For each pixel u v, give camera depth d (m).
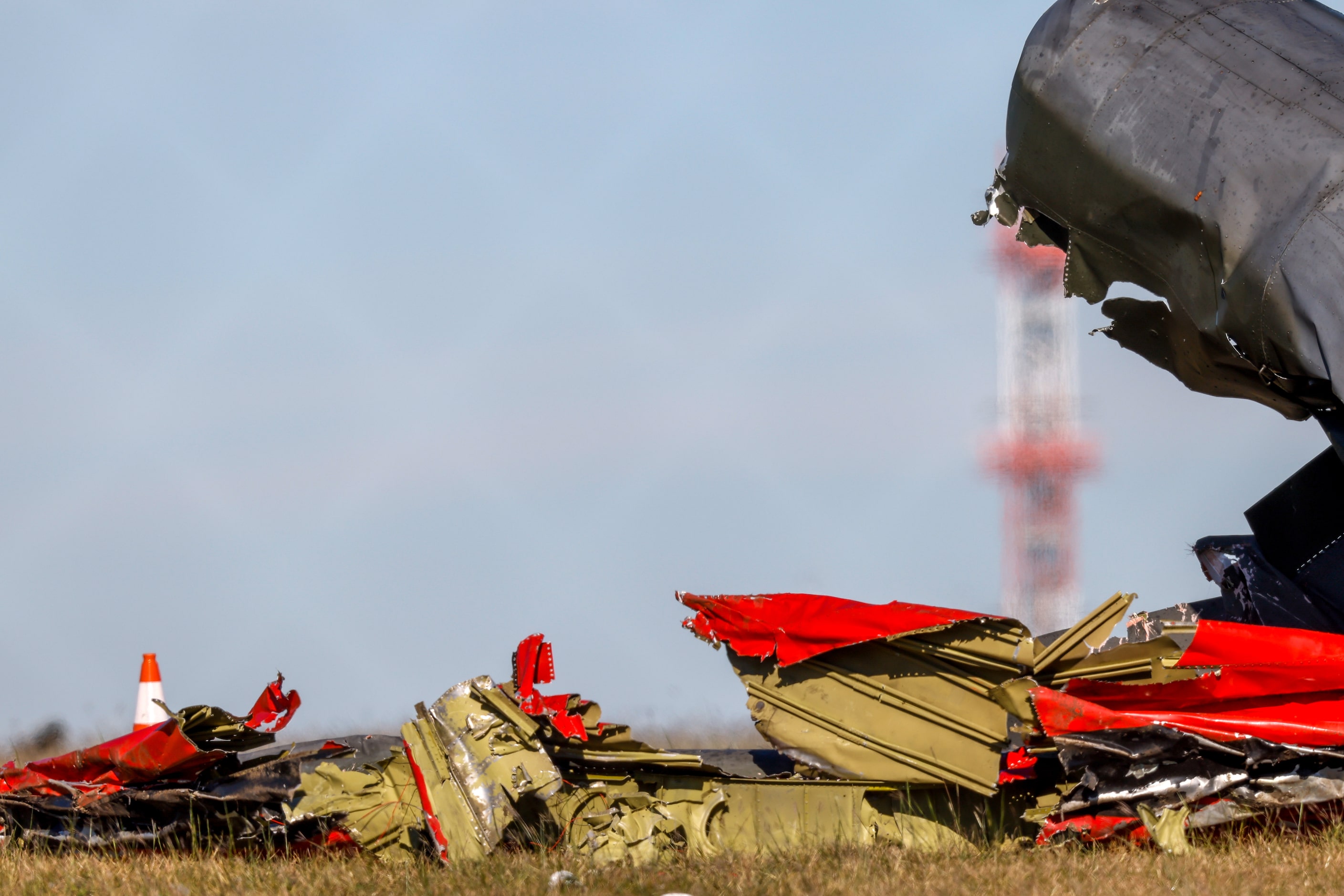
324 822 25.81
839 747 26.09
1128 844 24.31
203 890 22.20
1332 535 30.91
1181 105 28.95
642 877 21.83
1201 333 29.72
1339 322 26.33
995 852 24.28
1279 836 24.28
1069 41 30.42
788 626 26.08
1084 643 24.75
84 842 26.97
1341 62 28.42
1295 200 27.28
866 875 21.67
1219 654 24.09
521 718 24.88
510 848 24.91
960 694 25.55
